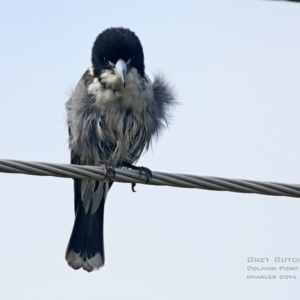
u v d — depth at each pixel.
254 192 9.67
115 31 12.29
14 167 9.33
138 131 12.45
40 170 9.45
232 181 9.65
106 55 12.17
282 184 9.66
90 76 12.33
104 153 12.62
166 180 9.91
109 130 12.34
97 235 12.98
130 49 12.16
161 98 12.44
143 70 12.36
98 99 12.18
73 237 12.95
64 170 9.61
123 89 12.07
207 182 9.70
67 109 12.58
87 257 12.91
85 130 12.35
